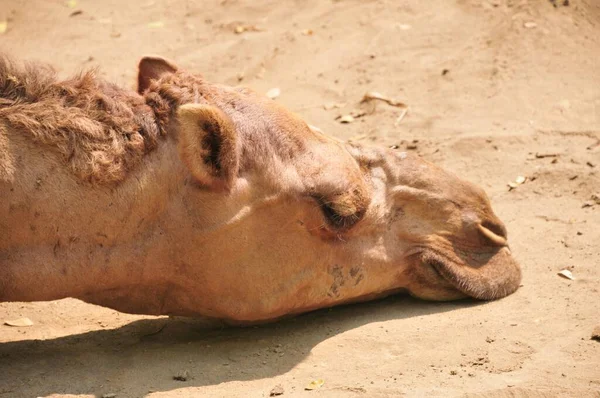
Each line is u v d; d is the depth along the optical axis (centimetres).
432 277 1435
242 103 1283
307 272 1323
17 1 3136
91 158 1208
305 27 2856
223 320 1370
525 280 1524
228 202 1236
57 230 1217
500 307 1434
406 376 1230
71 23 3008
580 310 1405
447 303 1464
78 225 1220
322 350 1324
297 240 1297
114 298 1286
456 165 2048
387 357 1295
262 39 2791
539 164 2009
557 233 1697
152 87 1284
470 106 2328
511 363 1255
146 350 1354
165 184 1234
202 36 2888
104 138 1220
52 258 1222
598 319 1372
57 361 1318
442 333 1356
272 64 2655
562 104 2289
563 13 2678
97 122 1224
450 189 1437
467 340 1330
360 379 1226
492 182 1964
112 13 3091
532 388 1158
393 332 1367
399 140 2183
